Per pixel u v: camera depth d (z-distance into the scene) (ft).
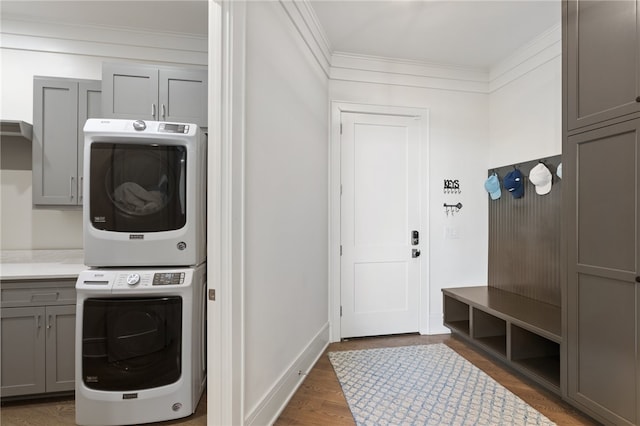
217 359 4.83
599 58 5.55
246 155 5.26
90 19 8.24
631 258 5.06
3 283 6.38
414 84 10.50
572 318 6.02
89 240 5.93
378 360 8.52
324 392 6.98
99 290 5.75
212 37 4.83
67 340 6.59
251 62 5.43
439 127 10.69
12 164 8.17
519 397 6.71
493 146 10.82
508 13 7.91
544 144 8.91
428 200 10.57
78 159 7.68
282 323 6.63
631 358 5.06
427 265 10.55
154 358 5.93
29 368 6.45
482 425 5.79
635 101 4.99
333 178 9.89
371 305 10.23
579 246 5.89
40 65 8.36
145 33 8.75
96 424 5.77
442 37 9.04
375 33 8.85
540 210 8.90
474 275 10.86
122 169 6.04
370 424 5.87
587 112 5.75
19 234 8.21
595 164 5.62
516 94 9.87
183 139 6.17
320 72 9.16
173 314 5.99
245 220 5.21
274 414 6.10
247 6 5.29
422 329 10.52
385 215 10.35
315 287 8.66
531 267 9.20
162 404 5.91
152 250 6.09
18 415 6.18
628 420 5.08
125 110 7.65
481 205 10.90
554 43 8.57
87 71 8.61
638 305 4.98
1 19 8.09
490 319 9.07
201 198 6.58
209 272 4.87
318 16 8.05
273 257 6.25
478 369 7.98
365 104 10.16
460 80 10.80
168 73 7.81
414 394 6.85
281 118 6.63
